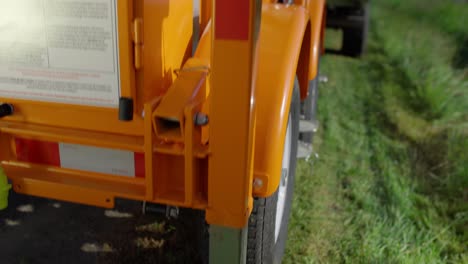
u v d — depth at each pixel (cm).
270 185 191
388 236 294
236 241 177
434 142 436
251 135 166
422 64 670
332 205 327
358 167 382
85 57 174
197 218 225
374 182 362
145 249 268
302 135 364
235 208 171
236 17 150
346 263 267
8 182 198
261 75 203
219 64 156
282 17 231
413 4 1145
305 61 291
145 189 188
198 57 200
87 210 302
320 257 272
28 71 182
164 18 184
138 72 174
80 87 179
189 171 171
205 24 229
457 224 314
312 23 320
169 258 261
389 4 1180
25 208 301
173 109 167
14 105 194
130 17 166
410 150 424
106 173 196
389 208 322
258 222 207
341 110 509
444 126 479
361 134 450
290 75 206
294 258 271
